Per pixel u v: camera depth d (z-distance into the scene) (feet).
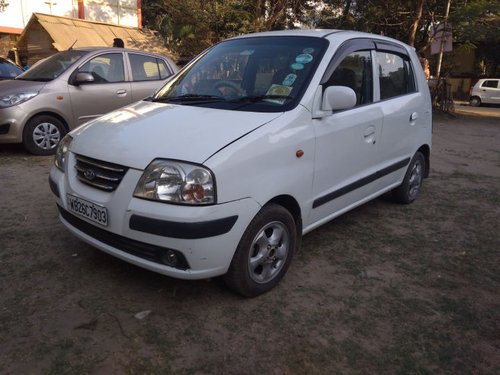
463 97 96.89
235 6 54.54
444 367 8.43
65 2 60.85
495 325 9.81
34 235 13.01
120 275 11.00
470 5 57.47
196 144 9.12
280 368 8.18
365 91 13.47
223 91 11.94
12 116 21.21
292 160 10.37
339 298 10.55
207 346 8.64
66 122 23.00
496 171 24.20
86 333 8.82
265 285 10.39
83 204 9.79
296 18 59.21
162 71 26.86
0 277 10.71
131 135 9.88
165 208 8.68
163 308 9.76
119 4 66.03
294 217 11.17
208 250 8.88
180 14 55.88
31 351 8.25
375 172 14.02
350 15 67.72
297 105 10.77
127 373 7.86
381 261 12.57
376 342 9.04
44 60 25.26
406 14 63.31
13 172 19.36
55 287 10.38
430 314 10.10
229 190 8.95
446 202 18.15
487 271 12.32
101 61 24.34
